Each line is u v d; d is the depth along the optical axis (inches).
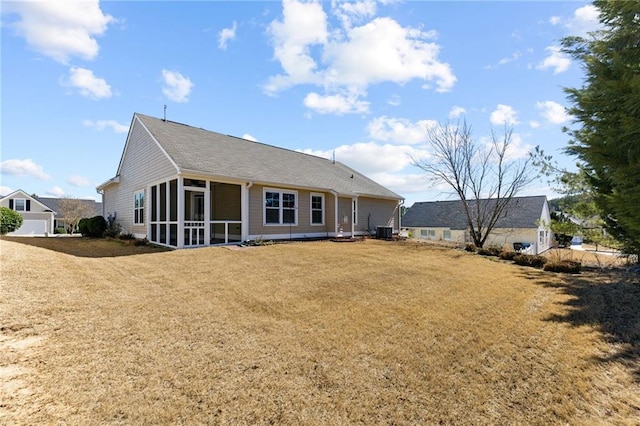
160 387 115.0
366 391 118.9
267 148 765.3
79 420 95.7
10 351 134.6
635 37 288.2
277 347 151.3
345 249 485.4
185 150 507.8
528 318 207.0
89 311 184.4
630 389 126.9
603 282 326.3
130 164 631.8
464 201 698.2
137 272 286.7
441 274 335.3
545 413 110.3
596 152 292.4
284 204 600.4
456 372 135.4
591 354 156.6
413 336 170.1
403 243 645.9
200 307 200.8
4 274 236.2
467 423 103.7
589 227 446.9
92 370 123.6
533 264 433.4
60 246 441.7
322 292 245.9
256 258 371.9
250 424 98.4
